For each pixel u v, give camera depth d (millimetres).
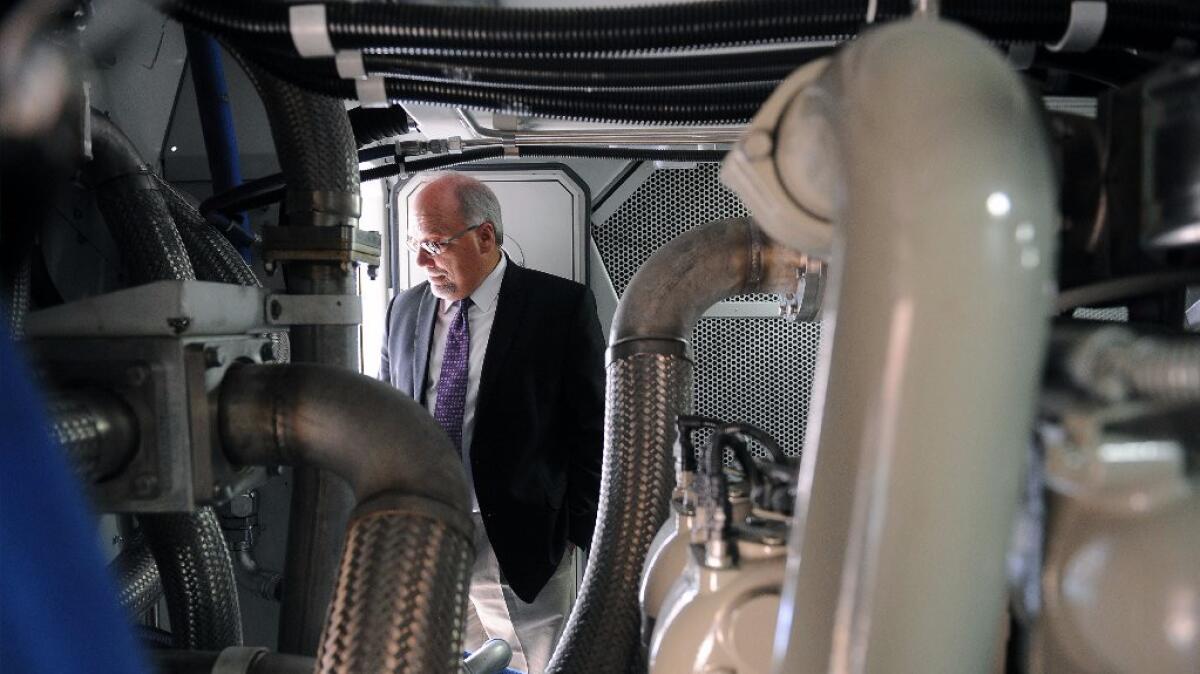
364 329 2881
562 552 2398
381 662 771
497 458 2324
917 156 435
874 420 448
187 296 896
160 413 903
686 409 1318
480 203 2396
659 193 2746
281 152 1228
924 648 454
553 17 908
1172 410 506
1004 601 481
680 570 1004
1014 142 447
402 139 2369
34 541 375
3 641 368
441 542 817
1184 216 565
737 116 1241
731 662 792
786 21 890
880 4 869
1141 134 641
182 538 1327
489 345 2359
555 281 2428
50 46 446
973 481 439
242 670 1086
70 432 802
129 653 419
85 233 1477
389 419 895
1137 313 823
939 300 428
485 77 1067
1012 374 438
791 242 652
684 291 1332
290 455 945
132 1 1501
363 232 1289
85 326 896
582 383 2359
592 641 1174
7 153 443
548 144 2006
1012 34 878
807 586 505
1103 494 506
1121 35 863
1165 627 516
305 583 1223
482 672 1577
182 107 2121
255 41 929
